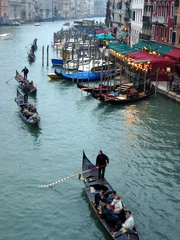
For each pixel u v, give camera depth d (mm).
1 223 19109
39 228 18797
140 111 36438
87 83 50438
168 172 24156
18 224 19078
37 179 23328
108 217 17734
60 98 42125
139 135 30375
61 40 97625
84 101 40719
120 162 25484
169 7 50375
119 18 96062
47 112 36625
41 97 42500
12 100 40656
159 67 42562
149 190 22000
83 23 141625
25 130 31312
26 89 42094
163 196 21406
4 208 20297
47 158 26219
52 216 19656
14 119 33906
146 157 26297
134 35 71125
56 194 21641
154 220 19281
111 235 16875
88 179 21484
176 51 46688
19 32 138000
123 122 33438
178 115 35281
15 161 25719
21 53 80812
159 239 17953
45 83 50156
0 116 34781
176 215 19703
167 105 38156
